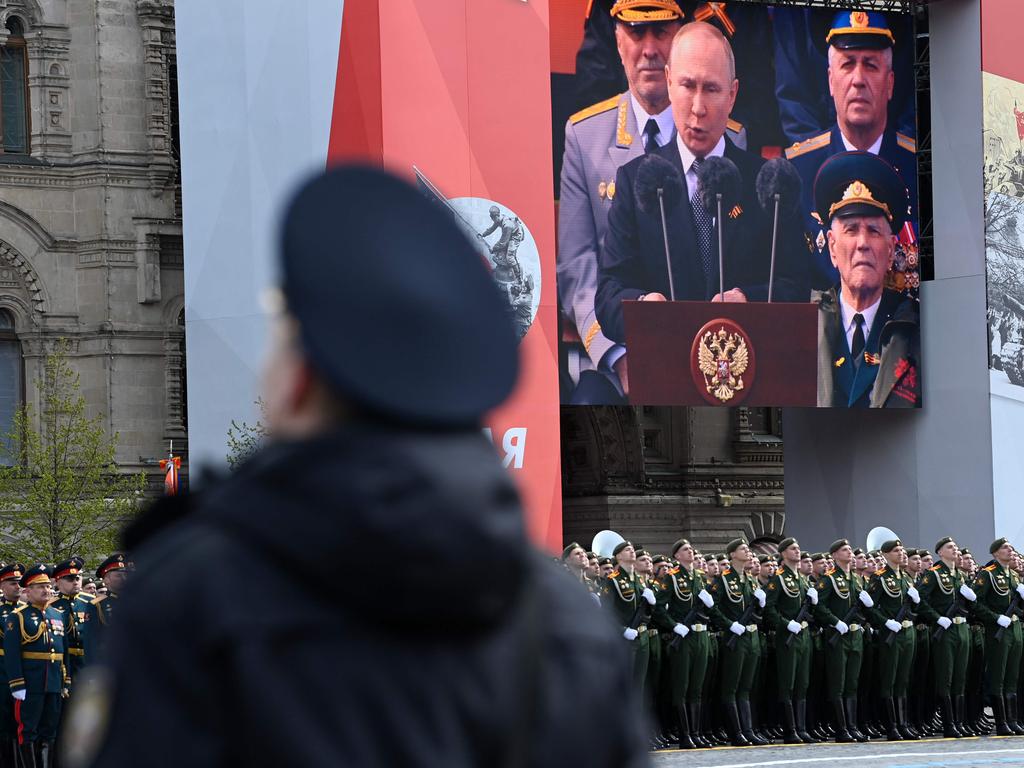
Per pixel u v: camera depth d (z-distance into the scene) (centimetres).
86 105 10862
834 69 8412
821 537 9131
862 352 8450
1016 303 8606
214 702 509
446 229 561
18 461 9800
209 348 7856
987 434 8488
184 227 7925
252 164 7706
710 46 8106
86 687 578
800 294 8275
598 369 7794
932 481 8656
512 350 556
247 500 527
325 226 546
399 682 518
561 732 551
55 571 5197
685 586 5728
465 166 7344
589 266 7794
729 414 12169
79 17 10875
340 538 512
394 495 520
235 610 511
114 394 10731
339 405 544
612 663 571
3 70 10769
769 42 8262
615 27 7906
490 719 531
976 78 8575
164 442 10800
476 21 7400
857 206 8431
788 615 5856
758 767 4881
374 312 538
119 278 10794
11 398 10638
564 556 5659
